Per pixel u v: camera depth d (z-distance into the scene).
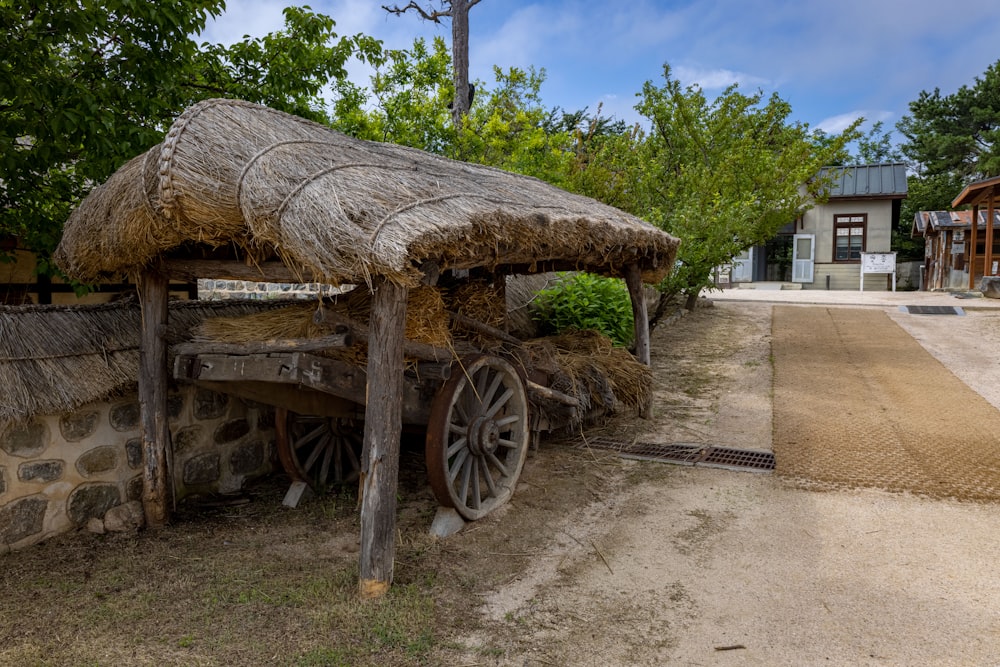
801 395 6.76
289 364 3.25
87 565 3.33
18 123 4.16
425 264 3.02
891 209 20.91
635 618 2.89
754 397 6.79
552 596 3.09
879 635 2.72
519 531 3.81
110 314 3.99
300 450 4.71
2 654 2.56
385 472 3.00
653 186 10.77
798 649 2.64
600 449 5.31
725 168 10.59
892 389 6.88
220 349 3.46
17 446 3.43
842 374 7.62
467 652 2.63
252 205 2.82
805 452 5.07
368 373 3.00
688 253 9.27
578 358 5.30
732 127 11.77
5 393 3.27
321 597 3.02
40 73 4.16
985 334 9.99
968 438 5.25
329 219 2.66
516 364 4.33
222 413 4.48
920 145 27.75
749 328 10.99
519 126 11.35
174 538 3.69
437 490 3.62
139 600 2.99
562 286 7.99
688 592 3.11
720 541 3.65
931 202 26.47
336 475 4.62
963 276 18.66
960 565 3.29
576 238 3.84
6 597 3.00
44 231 4.81
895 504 4.06
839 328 10.80
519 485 4.52
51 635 2.71
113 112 4.45
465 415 3.85
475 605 3.00
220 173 2.90
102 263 3.51
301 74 6.03
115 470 3.88
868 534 3.67
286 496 4.29
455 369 3.68
